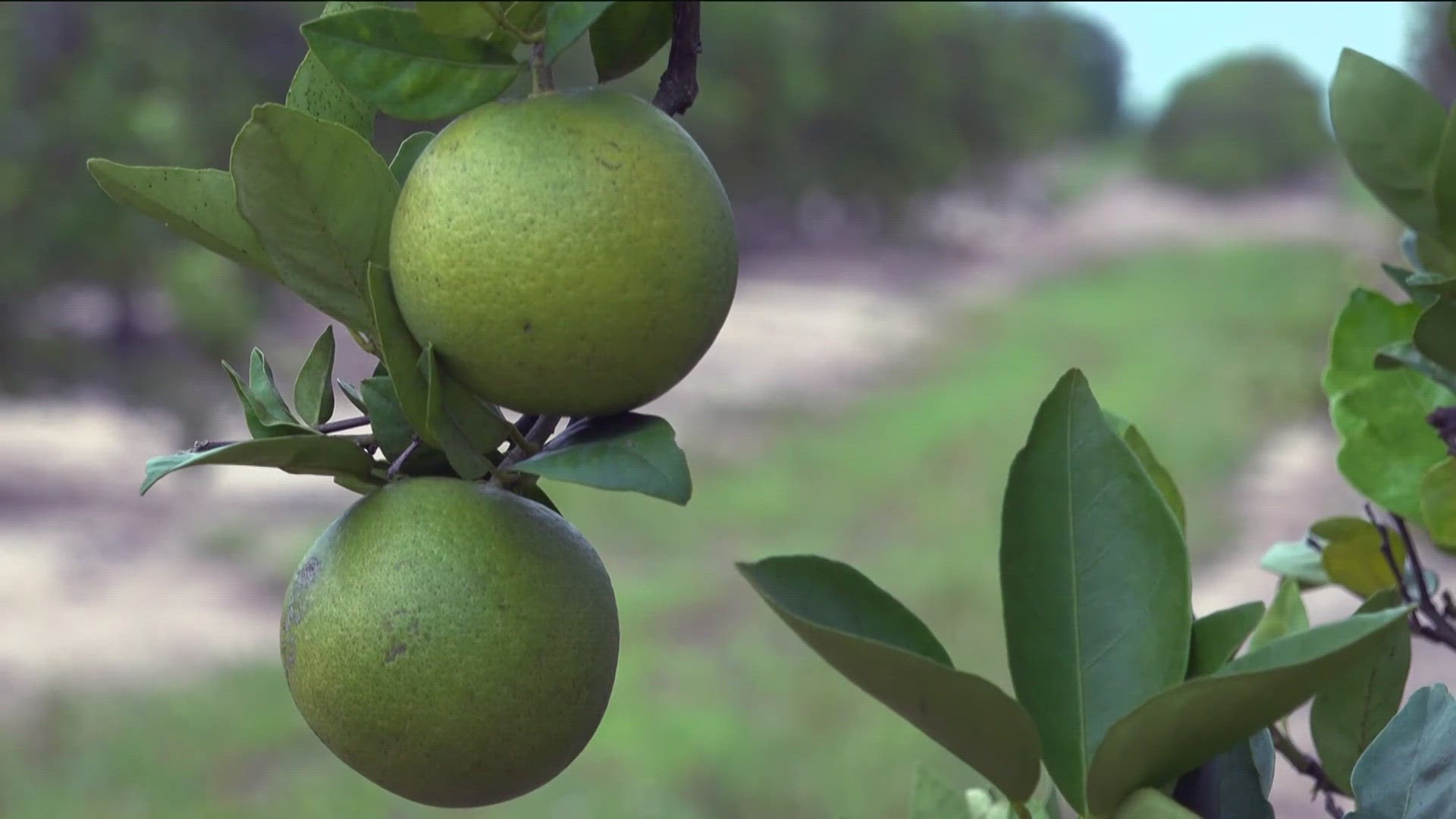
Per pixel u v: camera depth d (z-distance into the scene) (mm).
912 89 25250
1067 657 863
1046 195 36906
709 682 8891
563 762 929
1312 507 11203
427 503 898
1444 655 6219
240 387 940
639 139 836
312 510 12875
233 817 6961
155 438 14312
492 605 876
